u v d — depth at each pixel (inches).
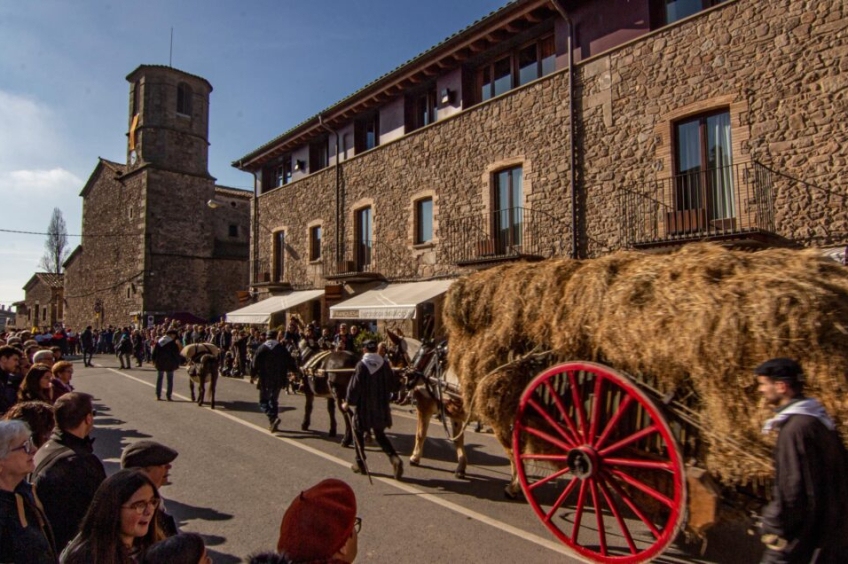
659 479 162.9
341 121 810.8
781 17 390.3
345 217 797.9
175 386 639.1
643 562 160.6
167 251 1332.4
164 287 1320.1
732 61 412.2
